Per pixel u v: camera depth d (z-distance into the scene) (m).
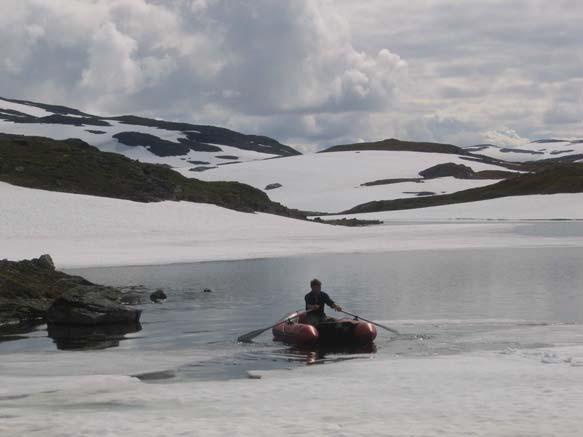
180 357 16.80
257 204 106.25
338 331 18.31
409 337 18.70
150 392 12.04
